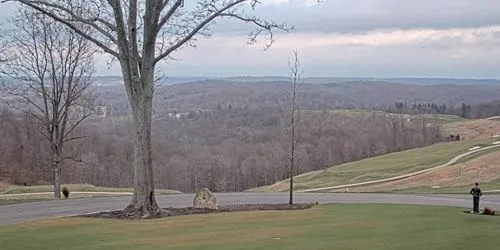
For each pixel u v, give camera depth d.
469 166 54.31
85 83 33.66
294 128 27.28
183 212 20.44
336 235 13.53
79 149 54.62
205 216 18.92
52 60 32.06
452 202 27.86
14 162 56.50
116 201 28.16
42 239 13.30
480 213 20.05
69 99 32.53
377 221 16.92
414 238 12.94
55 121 32.47
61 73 32.38
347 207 22.97
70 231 14.86
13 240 13.13
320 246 11.70
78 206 25.33
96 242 12.67
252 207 23.09
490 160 55.62
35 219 19.45
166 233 14.28
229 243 12.27
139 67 19.17
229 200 29.66
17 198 30.92
